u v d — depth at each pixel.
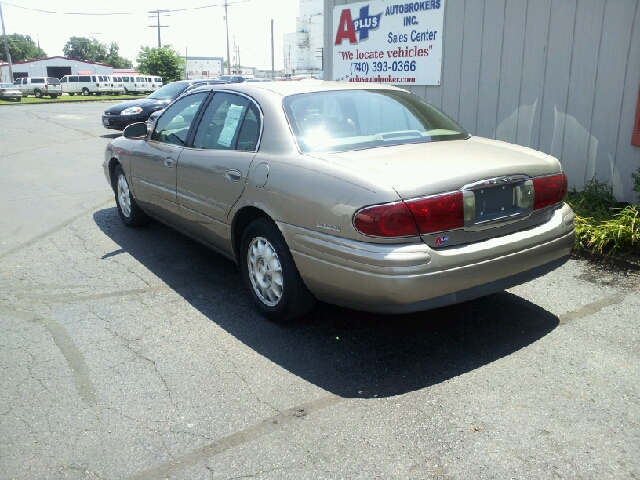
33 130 17.14
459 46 7.31
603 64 5.93
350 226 3.17
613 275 4.77
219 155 4.25
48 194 8.30
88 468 2.61
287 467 2.59
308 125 3.84
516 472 2.54
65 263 5.33
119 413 3.01
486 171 3.31
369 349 3.66
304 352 3.62
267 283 3.98
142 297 4.52
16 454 2.71
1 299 4.50
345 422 2.91
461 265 3.19
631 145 5.86
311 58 60.88
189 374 3.38
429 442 2.74
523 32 6.57
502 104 6.96
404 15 7.93
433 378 3.30
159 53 60.03
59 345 3.75
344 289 3.30
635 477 2.50
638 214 5.26
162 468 2.60
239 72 72.56
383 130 4.02
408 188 3.09
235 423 2.92
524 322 3.98
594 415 2.93
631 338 3.72
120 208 6.51
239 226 4.21
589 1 5.92
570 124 6.34
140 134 5.61
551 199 3.70
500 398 3.09
